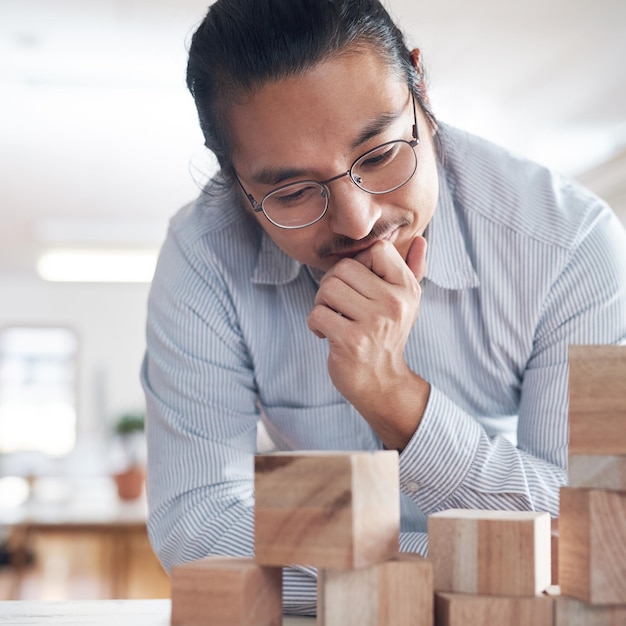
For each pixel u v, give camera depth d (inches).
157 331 51.2
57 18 148.7
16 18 149.0
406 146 39.8
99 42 156.4
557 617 29.1
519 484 42.7
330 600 28.9
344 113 37.3
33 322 423.2
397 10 145.2
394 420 42.7
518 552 29.4
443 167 50.9
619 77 164.6
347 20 37.3
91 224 293.3
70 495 231.8
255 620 30.0
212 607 29.6
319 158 38.1
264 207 41.6
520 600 29.0
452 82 174.9
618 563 28.5
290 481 29.0
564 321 48.6
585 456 29.2
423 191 41.5
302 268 50.6
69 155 217.0
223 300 50.7
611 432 28.9
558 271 48.4
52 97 178.4
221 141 42.5
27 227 303.7
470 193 50.4
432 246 49.8
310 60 36.7
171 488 48.2
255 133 38.9
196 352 50.0
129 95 176.9
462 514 30.9
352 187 38.9
